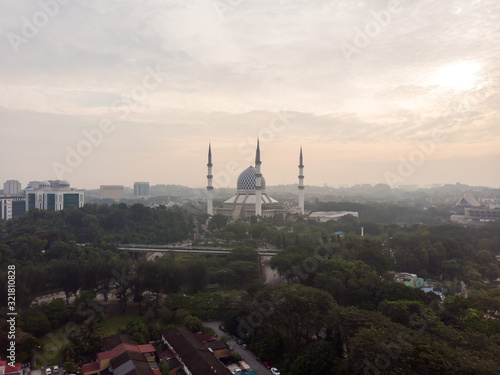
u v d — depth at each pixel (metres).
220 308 152.25
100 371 110.50
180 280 171.75
